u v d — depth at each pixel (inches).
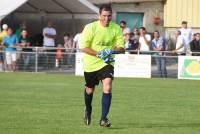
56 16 2410.2
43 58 2014.0
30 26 2410.2
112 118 1000.2
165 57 1937.7
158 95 1386.6
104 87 855.7
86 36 868.0
